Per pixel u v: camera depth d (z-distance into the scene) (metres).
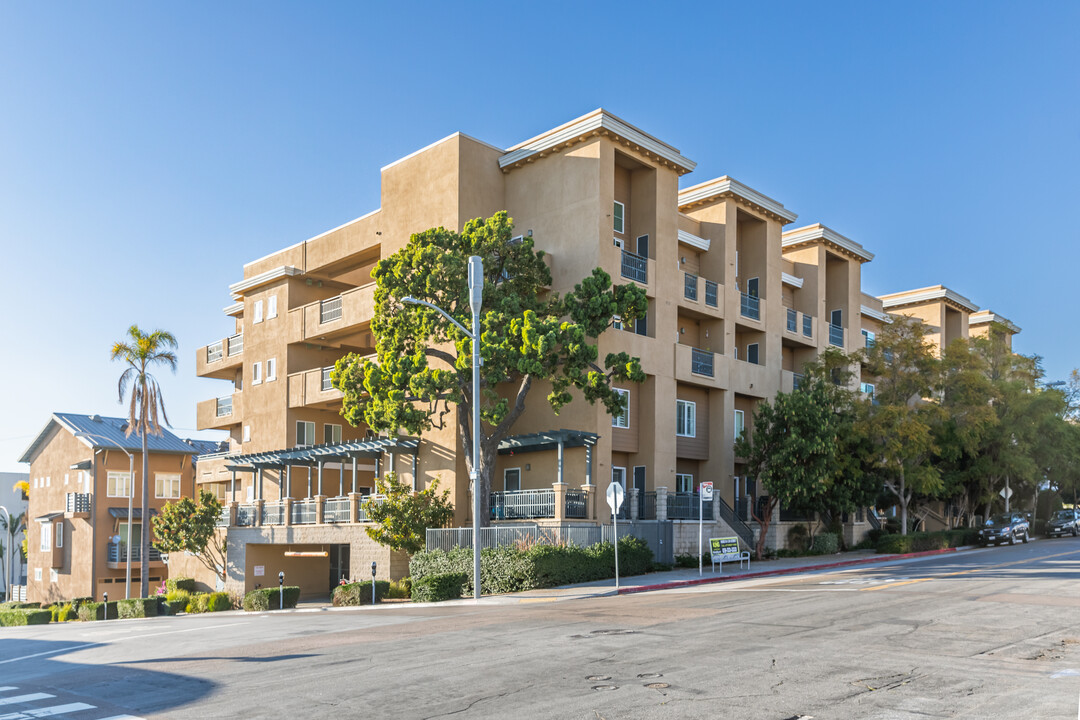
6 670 14.41
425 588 25.31
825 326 45.16
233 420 46.28
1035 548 36.75
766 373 40.38
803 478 33.34
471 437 29.98
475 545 23.88
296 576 39.69
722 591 22.09
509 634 15.12
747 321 39.78
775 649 12.73
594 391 27.42
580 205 32.69
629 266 33.50
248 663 13.25
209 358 48.38
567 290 32.59
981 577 22.67
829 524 39.09
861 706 9.30
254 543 38.28
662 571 29.36
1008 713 8.88
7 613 48.25
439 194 34.31
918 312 59.22
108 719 9.70
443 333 32.09
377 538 30.48
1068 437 47.94
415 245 28.72
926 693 9.84
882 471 39.19
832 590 20.69
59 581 54.78
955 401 42.50
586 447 30.47
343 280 42.50
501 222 28.78
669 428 34.56
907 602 17.78
